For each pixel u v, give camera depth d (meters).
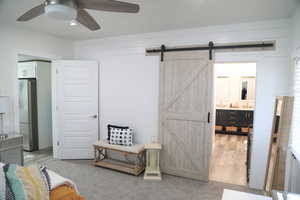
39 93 4.96
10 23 3.24
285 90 2.88
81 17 1.89
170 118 3.56
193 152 3.42
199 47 3.30
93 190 2.96
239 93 6.98
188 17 2.87
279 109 2.58
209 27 3.25
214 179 3.42
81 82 4.17
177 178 3.44
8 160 2.94
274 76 2.93
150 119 3.80
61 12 1.54
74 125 4.20
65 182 1.92
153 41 3.68
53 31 3.70
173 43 3.52
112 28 3.46
